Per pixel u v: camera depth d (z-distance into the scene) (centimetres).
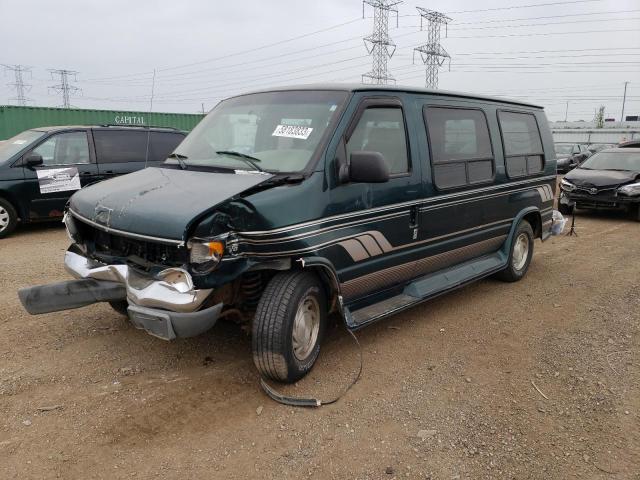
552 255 865
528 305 603
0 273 677
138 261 377
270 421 354
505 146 632
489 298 626
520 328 531
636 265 798
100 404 368
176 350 453
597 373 434
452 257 566
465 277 578
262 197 363
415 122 494
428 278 541
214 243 338
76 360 431
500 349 479
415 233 489
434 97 528
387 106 466
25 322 505
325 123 420
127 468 304
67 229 438
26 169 925
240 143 454
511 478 307
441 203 518
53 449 318
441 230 526
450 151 536
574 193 1277
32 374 406
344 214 413
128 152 1043
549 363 452
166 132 1105
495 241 636
